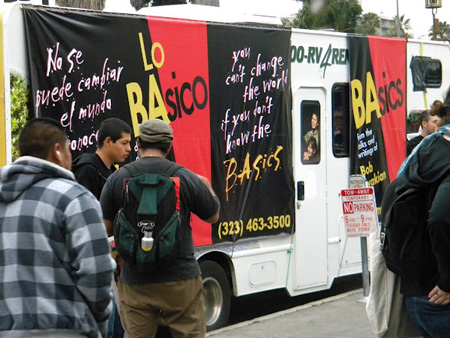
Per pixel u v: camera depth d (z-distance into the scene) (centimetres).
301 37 907
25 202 375
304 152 912
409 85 1084
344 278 1144
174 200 529
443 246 440
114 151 635
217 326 810
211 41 796
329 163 948
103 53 701
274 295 1041
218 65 804
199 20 787
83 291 370
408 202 466
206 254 817
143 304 546
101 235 372
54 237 372
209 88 794
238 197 825
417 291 479
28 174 379
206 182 560
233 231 819
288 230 885
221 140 805
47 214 372
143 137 556
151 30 741
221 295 816
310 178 920
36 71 652
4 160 638
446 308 466
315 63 928
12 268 371
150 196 523
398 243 474
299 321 828
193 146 777
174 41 762
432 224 437
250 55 839
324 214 940
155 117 743
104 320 383
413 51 1094
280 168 876
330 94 951
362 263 894
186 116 771
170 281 538
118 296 600
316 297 1026
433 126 920
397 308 539
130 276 547
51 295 371
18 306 370
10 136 637
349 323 815
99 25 698
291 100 892
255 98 845
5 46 636
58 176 385
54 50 664
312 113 926
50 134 391
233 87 820
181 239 540
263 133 854
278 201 873
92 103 692
